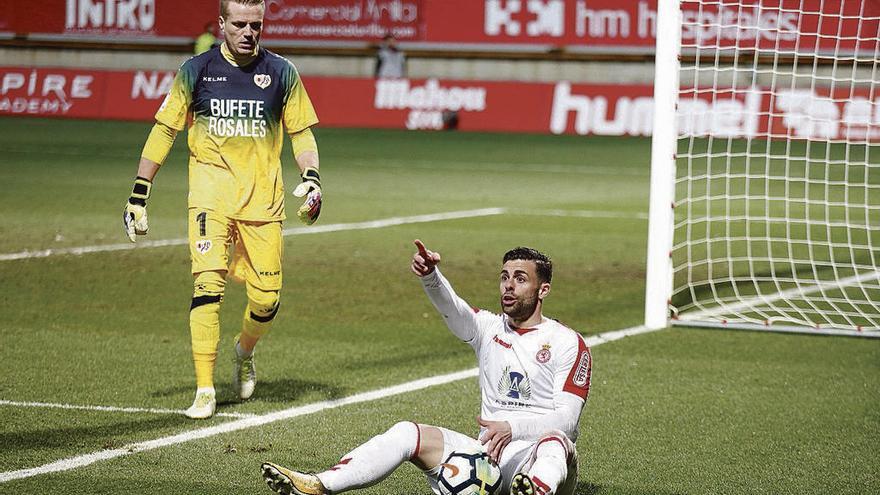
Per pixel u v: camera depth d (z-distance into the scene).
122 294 34.59
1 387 23.95
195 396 23.56
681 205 58.56
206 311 22.00
